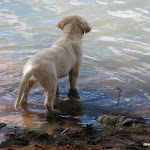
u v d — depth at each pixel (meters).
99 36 10.02
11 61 8.21
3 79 7.17
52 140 4.55
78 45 6.57
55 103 6.20
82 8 12.53
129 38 9.84
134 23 10.98
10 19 11.39
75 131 4.89
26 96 6.10
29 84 5.89
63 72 6.09
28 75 5.12
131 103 6.16
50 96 5.62
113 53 8.79
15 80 7.14
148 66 7.94
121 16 11.67
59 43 6.28
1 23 10.98
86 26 6.71
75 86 6.88
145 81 7.12
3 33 10.12
